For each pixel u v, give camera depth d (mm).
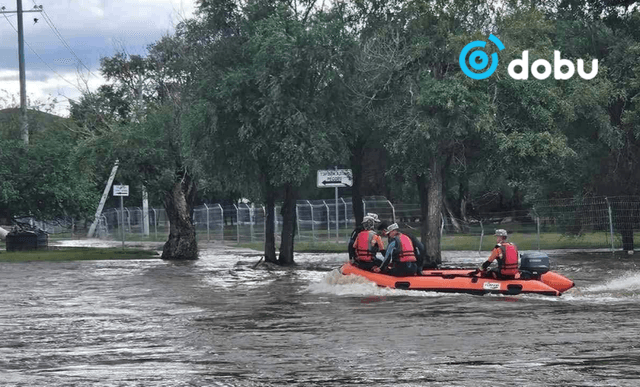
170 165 34031
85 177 41531
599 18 37500
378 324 14633
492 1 29578
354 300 18375
